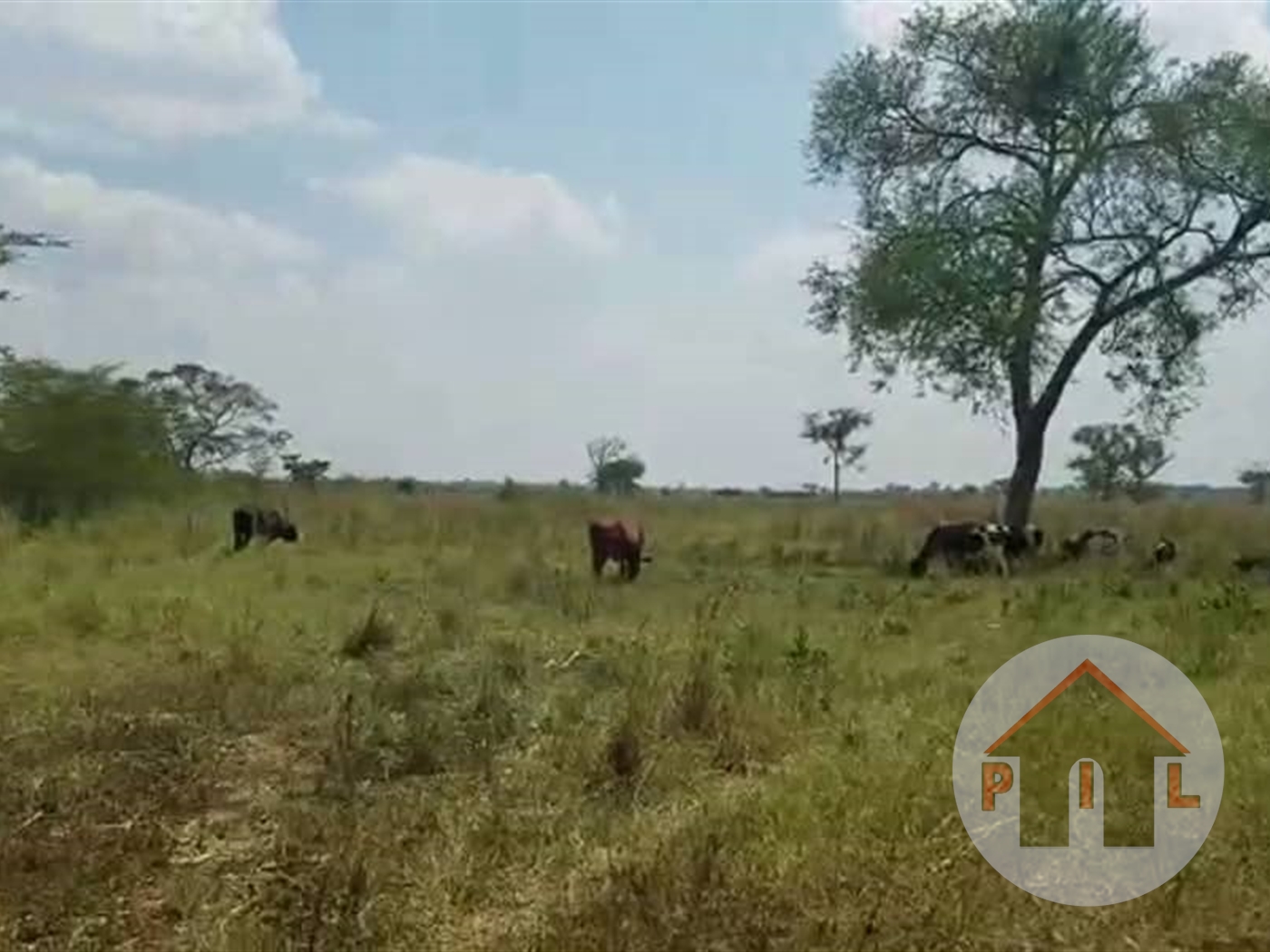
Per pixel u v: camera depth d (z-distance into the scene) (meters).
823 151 27.12
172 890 6.12
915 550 23.66
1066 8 25.00
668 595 16.45
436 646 12.12
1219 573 19.91
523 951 5.33
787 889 5.73
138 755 8.31
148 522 26.61
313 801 7.43
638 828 6.72
